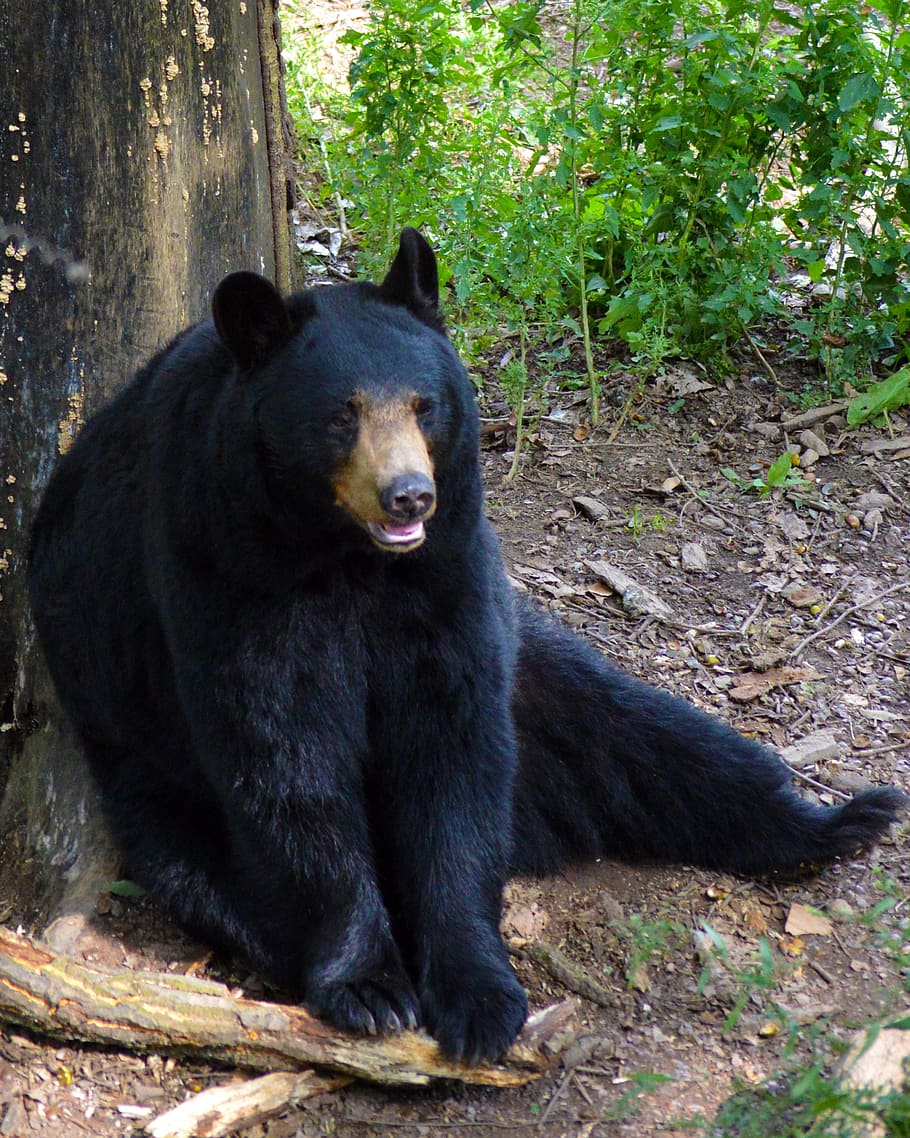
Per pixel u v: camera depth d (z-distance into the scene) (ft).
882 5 43.57
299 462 22.65
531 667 29.86
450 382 23.71
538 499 40.98
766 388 45.03
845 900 27.71
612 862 29.84
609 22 44.45
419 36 44.88
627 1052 23.95
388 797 26.84
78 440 29.04
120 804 28.07
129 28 29.30
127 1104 23.15
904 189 44.68
